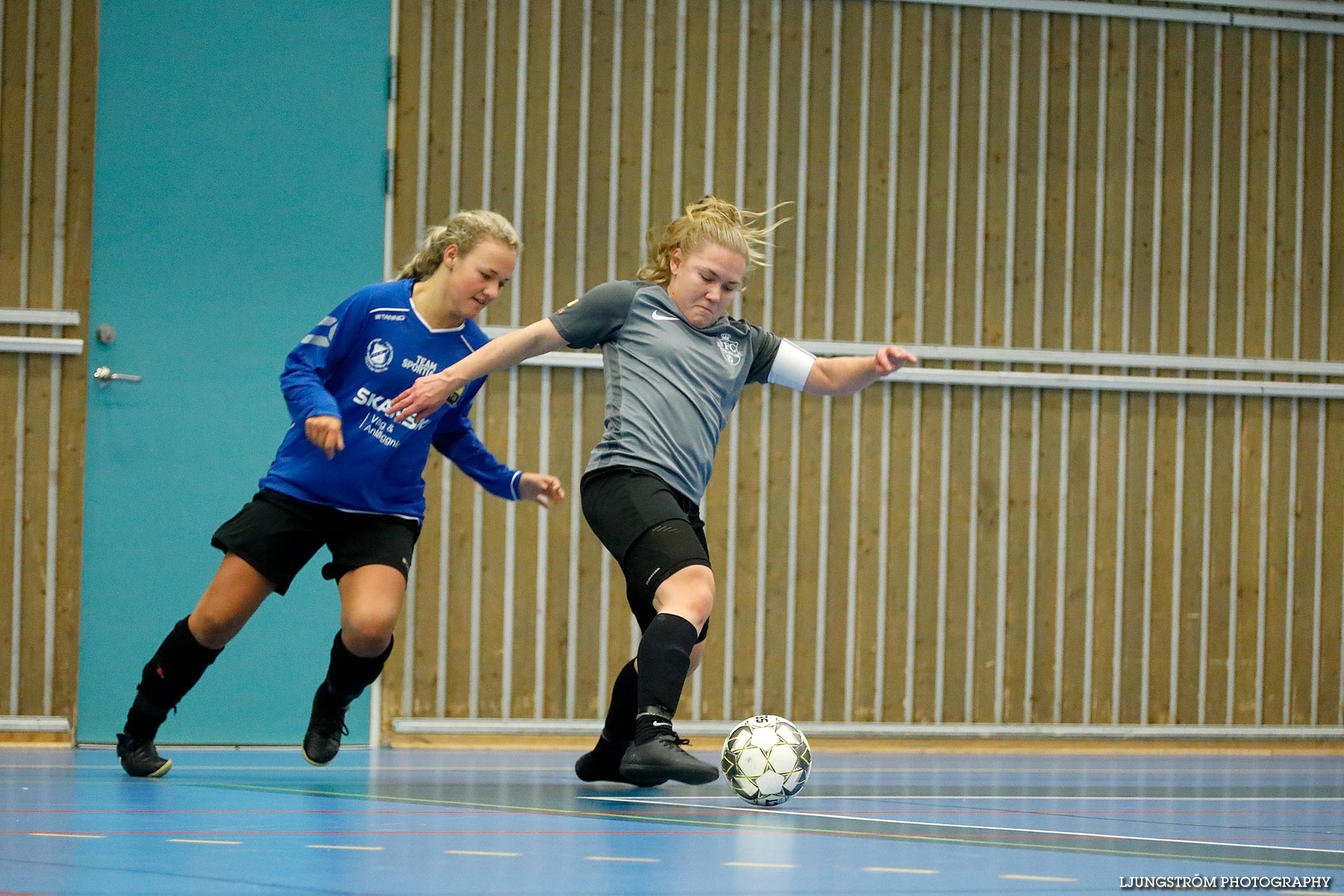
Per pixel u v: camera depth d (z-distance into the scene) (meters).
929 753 13.02
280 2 12.55
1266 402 14.02
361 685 7.70
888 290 13.42
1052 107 13.71
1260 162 14.07
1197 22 13.95
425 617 12.55
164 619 12.16
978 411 13.52
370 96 12.69
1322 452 14.12
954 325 13.52
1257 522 13.95
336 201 12.60
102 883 3.72
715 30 13.21
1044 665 13.51
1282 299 14.09
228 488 12.32
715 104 13.20
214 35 12.43
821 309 13.30
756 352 7.16
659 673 5.94
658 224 13.08
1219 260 13.98
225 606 7.51
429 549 12.60
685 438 6.63
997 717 13.42
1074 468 13.66
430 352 7.53
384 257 12.66
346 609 7.37
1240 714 13.82
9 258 12.09
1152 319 13.86
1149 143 13.87
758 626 13.09
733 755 6.54
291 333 12.49
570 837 5.05
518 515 12.75
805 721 13.11
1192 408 13.88
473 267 7.40
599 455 6.70
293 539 7.53
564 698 12.73
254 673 12.23
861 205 13.40
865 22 13.43
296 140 12.53
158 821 5.46
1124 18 13.84
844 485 13.27
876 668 13.25
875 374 7.14
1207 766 11.66
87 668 12.03
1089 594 13.62
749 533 13.11
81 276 12.18
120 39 12.29
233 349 12.38
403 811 6.03
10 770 8.62
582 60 12.99
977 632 13.45
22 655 11.97
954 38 13.56
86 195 12.20
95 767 9.02
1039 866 4.45
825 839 5.16
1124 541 13.71
